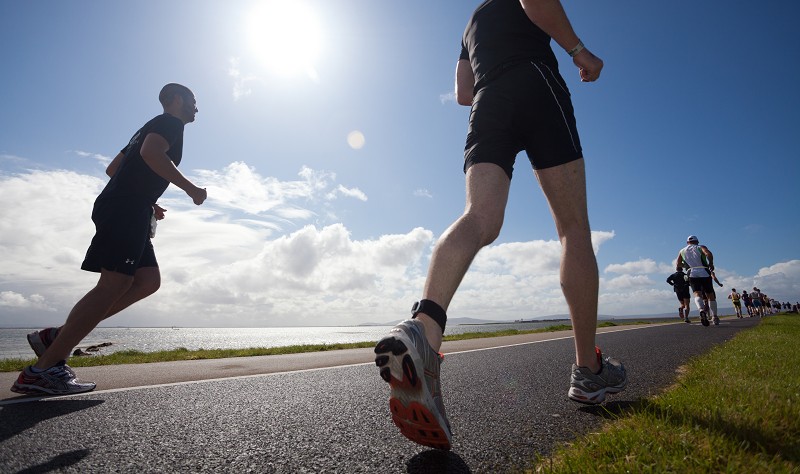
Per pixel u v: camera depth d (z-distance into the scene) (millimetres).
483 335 11922
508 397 2357
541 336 8945
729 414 1580
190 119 3213
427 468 1315
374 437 1637
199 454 1440
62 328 2527
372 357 4988
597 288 1905
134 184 2742
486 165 1604
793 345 4438
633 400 2227
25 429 1712
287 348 7055
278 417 1940
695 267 10508
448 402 2234
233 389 2676
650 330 9000
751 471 1079
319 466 1337
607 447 1293
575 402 2223
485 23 1853
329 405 2191
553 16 1672
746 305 26750
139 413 2012
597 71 1830
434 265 1353
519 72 1696
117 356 5766
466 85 2162
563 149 1720
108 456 1409
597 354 2076
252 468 1318
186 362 4828
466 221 1462
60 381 2449
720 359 3434
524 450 1479
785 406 1637
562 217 1865
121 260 2635
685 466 1115
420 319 1277
